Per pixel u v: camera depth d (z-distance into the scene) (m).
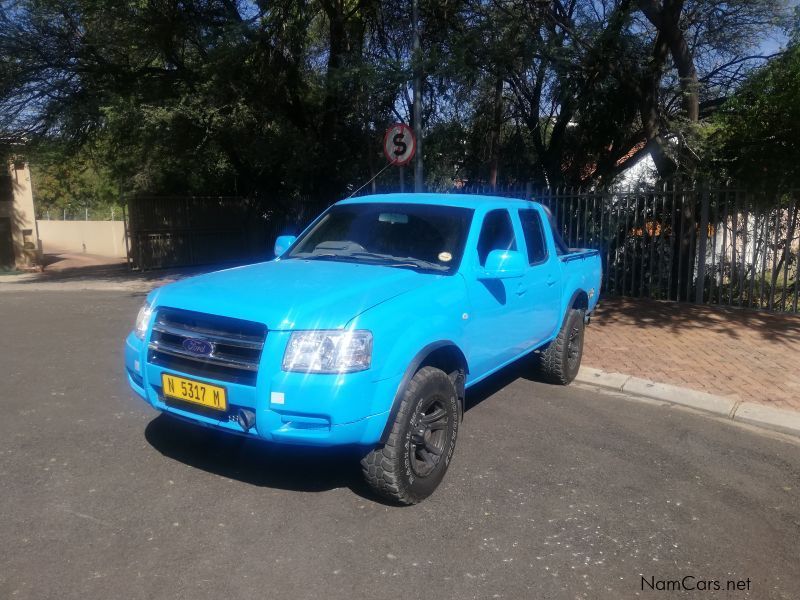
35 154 15.40
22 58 13.68
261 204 19.92
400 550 3.47
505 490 4.22
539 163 15.75
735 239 10.30
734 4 12.01
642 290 11.37
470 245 4.75
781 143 9.72
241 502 3.93
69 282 15.28
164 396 3.99
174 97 14.33
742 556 3.56
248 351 3.66
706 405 5.98
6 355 7.42
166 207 18.03
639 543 3.64
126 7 13.02
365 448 3.80
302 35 13.75
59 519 3.67
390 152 9.50
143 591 3.05
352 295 3.87
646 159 16.23
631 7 11.17
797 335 8.62
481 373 4.92
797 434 5.43
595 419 5.65
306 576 3.21
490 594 3.13
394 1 13.23
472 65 11.80
